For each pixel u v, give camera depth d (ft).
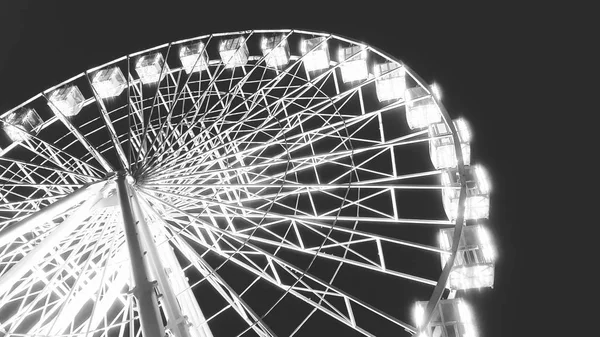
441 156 56.70
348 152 54.49
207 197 50.78
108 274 47.01
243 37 75.05
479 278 46.44
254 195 53.67
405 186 51.08
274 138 55.77
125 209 38.96
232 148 61.57
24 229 39.86
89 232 48.34
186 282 46.52
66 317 42.01
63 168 57.62
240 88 63.05
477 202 51.83
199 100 60.85
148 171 51.44
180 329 31.37
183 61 73.77
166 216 52.42
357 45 70.79
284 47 72.79
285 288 43.83
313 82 63.82
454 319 41.57
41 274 44.55
